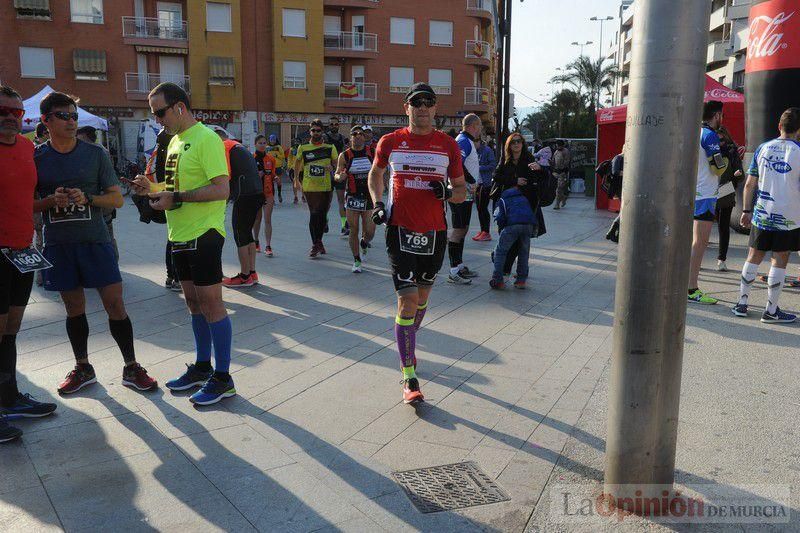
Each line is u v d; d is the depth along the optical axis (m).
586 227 12.97
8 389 3.72
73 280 4.03
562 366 4.73
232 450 3.39
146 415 3.84
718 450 3.39
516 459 3.33
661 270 2.60
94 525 2.71
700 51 2.51
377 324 5.84
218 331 3.99
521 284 7.27
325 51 39.75
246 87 38.53
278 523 2.74
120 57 35.59
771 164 5.61
